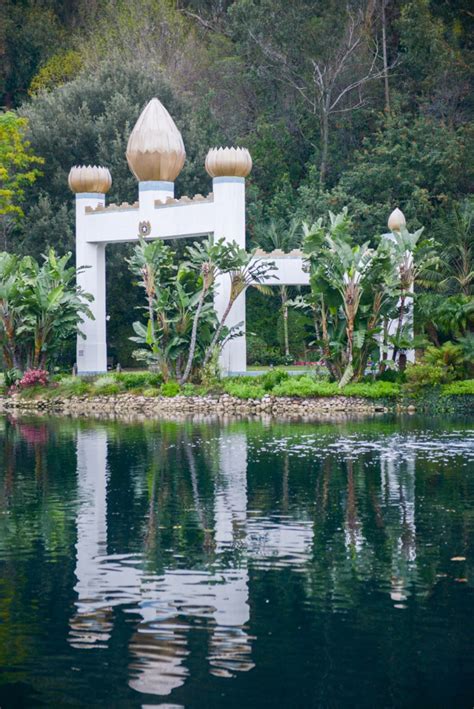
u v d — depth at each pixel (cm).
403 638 979
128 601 1097
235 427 2867
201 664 922
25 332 4041
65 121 5434
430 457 2155
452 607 1066
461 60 6141
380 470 1970
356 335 3444
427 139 5697
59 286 3934
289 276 3916
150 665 920
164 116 4000
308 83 6322
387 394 3400
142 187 4003
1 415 3422
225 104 6556
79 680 891
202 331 3694
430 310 4028
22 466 2092
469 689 868
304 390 3431
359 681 885
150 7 6731
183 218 3900
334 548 1321
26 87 7144
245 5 6300
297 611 1058
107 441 2531
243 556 1285
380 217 5500
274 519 1510
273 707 839
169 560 1270
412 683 880
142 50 6378
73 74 6600
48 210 5244
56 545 1355
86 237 4203
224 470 1995
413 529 1429
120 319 5312
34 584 1166
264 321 5519
